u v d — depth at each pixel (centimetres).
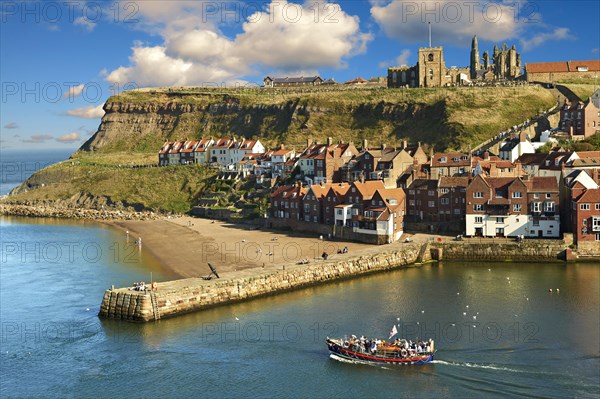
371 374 7238
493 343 7919
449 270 11894
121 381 7181
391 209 13512
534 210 12900
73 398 6831
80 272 11919
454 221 13812
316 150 19138
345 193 15138
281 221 16375
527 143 17425
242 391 6900
